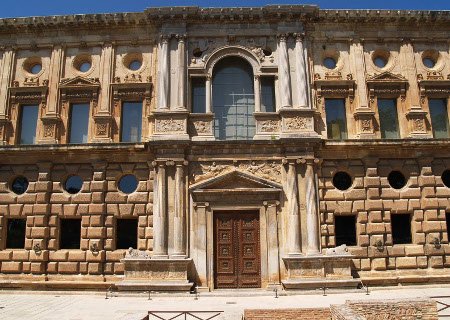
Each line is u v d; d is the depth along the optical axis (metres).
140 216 27.45
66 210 27.73
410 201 27.88
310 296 24.14
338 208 27.62
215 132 29.11
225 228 27.17
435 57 30.70
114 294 25.14
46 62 30.44
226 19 29.77
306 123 28.12
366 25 30.45
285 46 29.50
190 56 29.67
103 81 29.58
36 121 29.86
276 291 24.11
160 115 28.03
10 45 30.56
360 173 28.11
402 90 29.64
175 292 25.06
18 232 28.14
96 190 27.80
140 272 25.75
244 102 29.67
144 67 29.92
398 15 30.11
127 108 29.70
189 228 26.94
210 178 27.47
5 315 19.34
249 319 17.38
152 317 19.05
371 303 16.28
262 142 27.62
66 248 27.70
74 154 28.22
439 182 28.17
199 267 26.36
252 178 27.25
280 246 26.73
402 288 26.22
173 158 27.44
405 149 28.30
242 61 30.27
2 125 29.33
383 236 27.34
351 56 30.12
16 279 26.97
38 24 30.14
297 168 27.64
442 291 25.02
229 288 26.42
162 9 29.39
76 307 21.33
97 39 30.33
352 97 29.47
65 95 29.58
